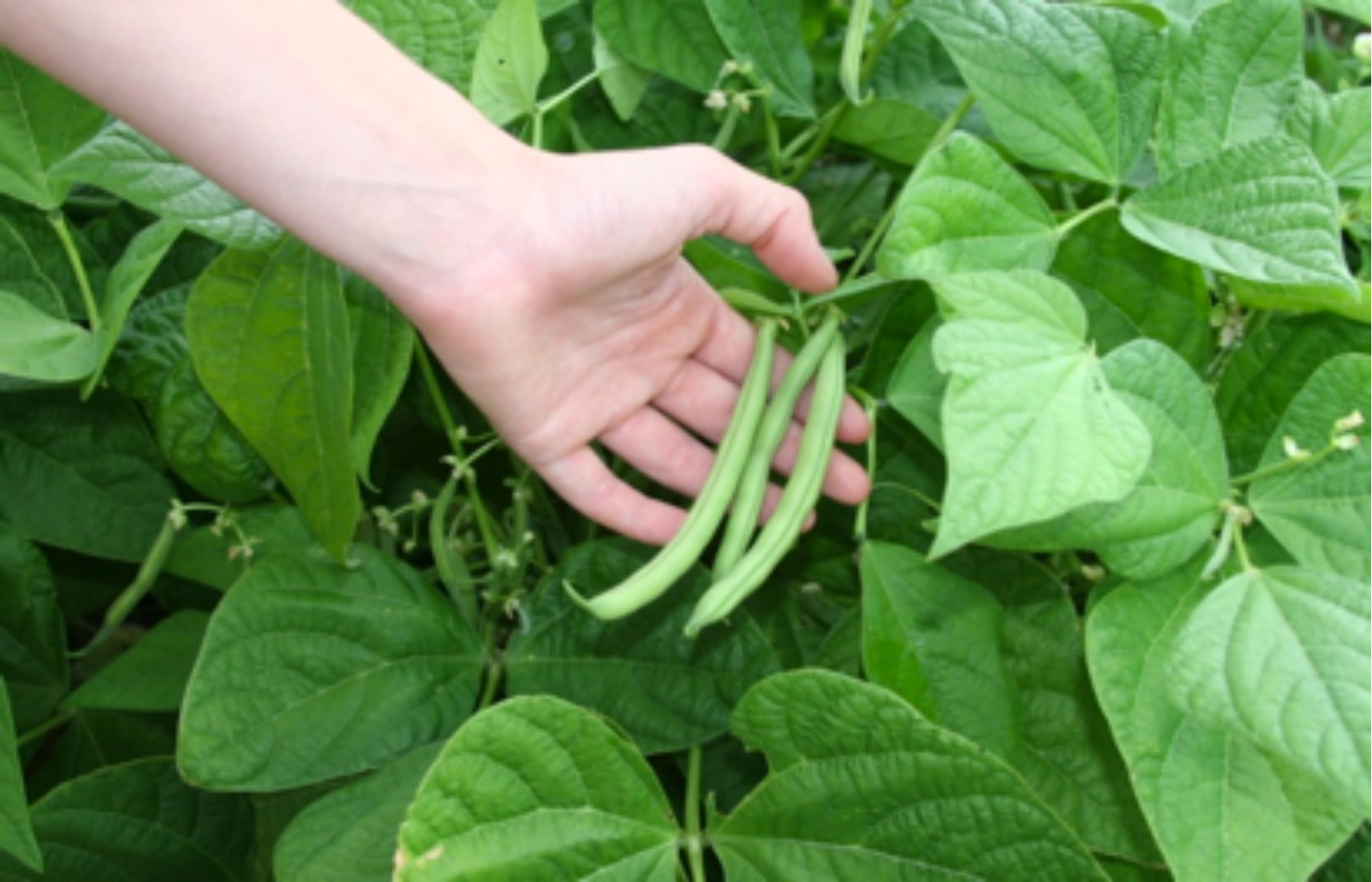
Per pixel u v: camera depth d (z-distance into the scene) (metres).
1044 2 0.55
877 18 0.66
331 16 0.51
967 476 0.44
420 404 0.66
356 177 0.51
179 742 0.54
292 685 0.56
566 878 0.49
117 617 0.64
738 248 0.65
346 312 0.53
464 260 0.53
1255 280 0.49
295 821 0.54
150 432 0.65
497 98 0.58
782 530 0.53
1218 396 0.54
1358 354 0.48
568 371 0.57
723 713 0.58
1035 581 0.56
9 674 0.65
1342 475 0.48
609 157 0.54
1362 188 0.54
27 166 0.56
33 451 0.64
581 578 0.60
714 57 0.62
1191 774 0.47
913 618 0.55
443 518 0.67
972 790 0.48
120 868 0.61
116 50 0.49
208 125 0.50
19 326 0.55
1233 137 0.54
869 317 0.64
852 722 0.49
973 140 0.51
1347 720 0.43
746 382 0.56
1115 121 0.55
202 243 0.63
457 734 0.47
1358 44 0.56
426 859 0.47
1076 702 0.55
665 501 0.67
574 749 0.49
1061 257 0.55
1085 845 0.50
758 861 0.51
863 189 0.72
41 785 0.67
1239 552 0.48
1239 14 0.54
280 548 0.60
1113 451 0.45
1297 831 0.47
